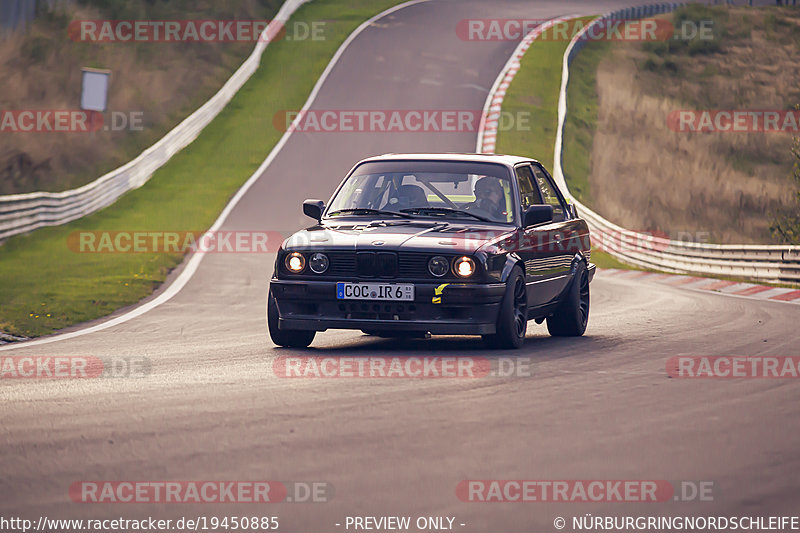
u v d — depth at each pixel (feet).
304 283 97.91
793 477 53.11
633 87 583.58
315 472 53.06
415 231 100.32
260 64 556.10
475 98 505.25
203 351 100.73
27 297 154.40
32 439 60.03
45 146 394.52
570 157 447.42
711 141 501.97
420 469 53.78
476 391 76.38
